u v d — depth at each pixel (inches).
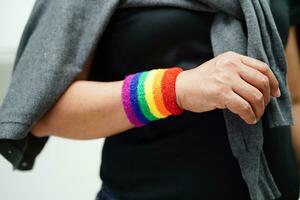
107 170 34.5
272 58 30.0
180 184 31.5
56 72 29.5
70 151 60.1
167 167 31.8
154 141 32.0
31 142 33.7
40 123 31.1
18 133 29.5
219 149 31.1
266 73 27.4
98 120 30.2
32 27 32.7
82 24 30.6
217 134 31.1
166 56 31.0
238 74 27.2
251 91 26.8
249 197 31.5
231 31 30.2
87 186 61.4
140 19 30.6
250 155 29.5
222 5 30.2
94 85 30.6
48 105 29.9
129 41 30.9
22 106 29.6
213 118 31.1
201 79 28.0
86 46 30.5
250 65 27.4
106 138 34.3
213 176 31.2
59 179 60.5
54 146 59.5
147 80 29.3
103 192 35.5
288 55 37.4
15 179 59.2
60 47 29.8
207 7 30.7
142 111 29.4
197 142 31.3
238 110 26.9
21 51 33.1
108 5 30.5
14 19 53.2
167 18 30.4
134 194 32.9
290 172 34.0
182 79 28.9
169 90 28.7
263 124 30.4
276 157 32.6
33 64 30.1
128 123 30.2
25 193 59.8
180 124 31.3
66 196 61.1
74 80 30.8
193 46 31.0
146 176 32.4
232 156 31.2
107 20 30.5
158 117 29.8
